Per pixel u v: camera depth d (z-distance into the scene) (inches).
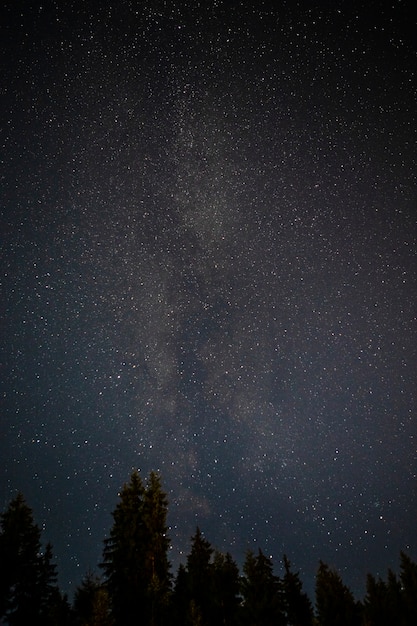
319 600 995.9
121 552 1034.7
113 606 964.6
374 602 983.6
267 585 935.7
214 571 1052.5
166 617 942.4
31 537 1074.1
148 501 1086.4
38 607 1021.2
